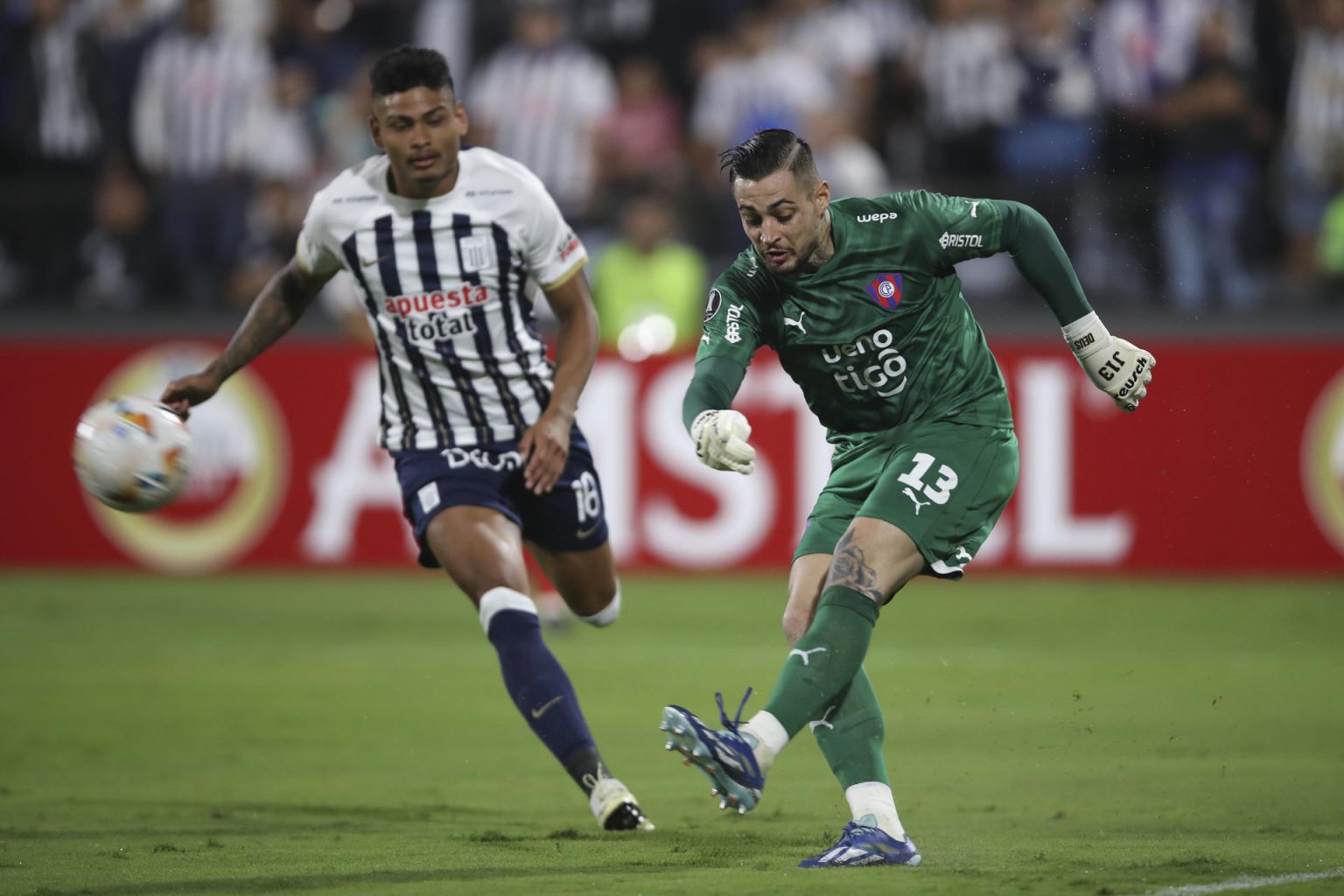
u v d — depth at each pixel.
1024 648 34.41
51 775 21.97
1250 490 43.31
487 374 19.44
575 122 51.94
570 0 55.72
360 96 52.94
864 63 53.34
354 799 20.20
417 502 19.14
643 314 47.66
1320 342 42.94
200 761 23.06
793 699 14.49
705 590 43.06
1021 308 48.00
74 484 46.72
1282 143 51.56
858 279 15.84
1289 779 21.28
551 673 17.83
